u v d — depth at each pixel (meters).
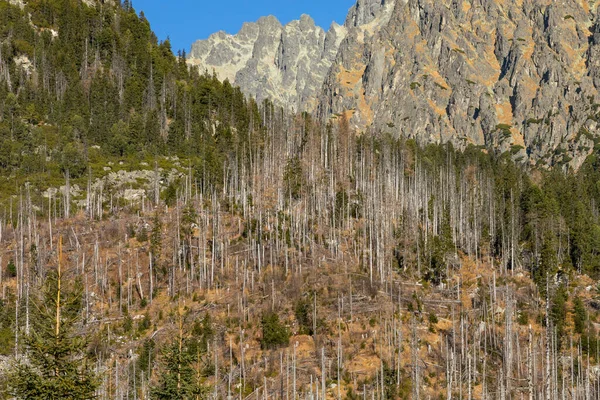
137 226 138.75
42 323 41.50
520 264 135.38
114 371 92.38
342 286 115.12
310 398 86.00
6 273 120.56
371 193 151.25
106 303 114.44
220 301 112.56
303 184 153.50
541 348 103.56
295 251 128.38
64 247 129.75
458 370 99.12
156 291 117.88
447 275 127.00
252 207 144.88
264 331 102.38
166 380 56.94
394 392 92.69
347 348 101.38
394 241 136.38
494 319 112.38
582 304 115.56
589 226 143.62
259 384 94.12
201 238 129.50
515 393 96.19
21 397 39.62
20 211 135.62
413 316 108.00
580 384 99.31
